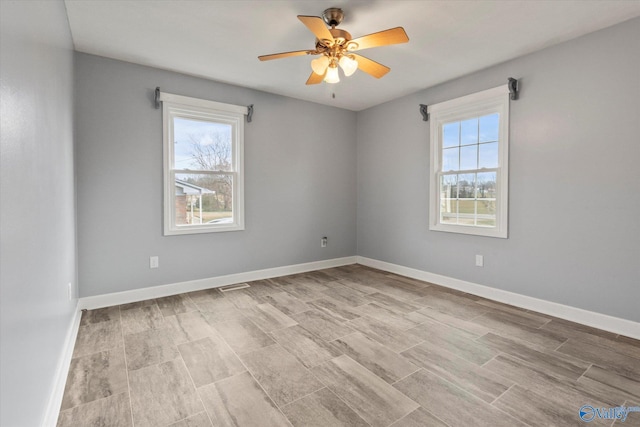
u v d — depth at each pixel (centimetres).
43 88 149
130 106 329
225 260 396
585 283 278
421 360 219
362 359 220
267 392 184
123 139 326
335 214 497
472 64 334
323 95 436
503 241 335
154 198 345
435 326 274
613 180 261
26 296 116
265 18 249
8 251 97
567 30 267
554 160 294
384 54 311
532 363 215
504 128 329
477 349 234
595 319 272
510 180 327
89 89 307
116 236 325
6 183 95
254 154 414
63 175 212
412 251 434
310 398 179
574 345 240
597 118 267
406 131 438
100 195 315
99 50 301
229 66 338
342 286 393
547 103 297
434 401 176
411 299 345
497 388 188
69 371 204
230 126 401
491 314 301
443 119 393
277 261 440
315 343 243
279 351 231
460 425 158
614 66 258
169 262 356
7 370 95
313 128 467
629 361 217
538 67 303
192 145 373
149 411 168
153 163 343
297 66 339
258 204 420
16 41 106
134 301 335
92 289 313
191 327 271
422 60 324
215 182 390
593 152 270
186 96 358
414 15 244
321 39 225
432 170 404
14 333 102
